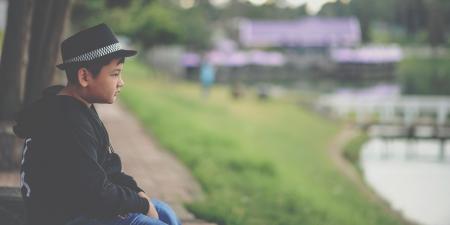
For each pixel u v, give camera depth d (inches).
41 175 95.6
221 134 630.5
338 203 464.4
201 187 348.5
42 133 95.8
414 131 986.1
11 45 315.3
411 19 4960.6
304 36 3892.7
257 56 3346.5
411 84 2859.3
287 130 992.2
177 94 1397.6
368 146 916.6
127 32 2106.3
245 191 360.5
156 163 411.8
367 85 2984.7
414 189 602.9
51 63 325.1
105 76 99.8
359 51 3663.9
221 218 249.6
